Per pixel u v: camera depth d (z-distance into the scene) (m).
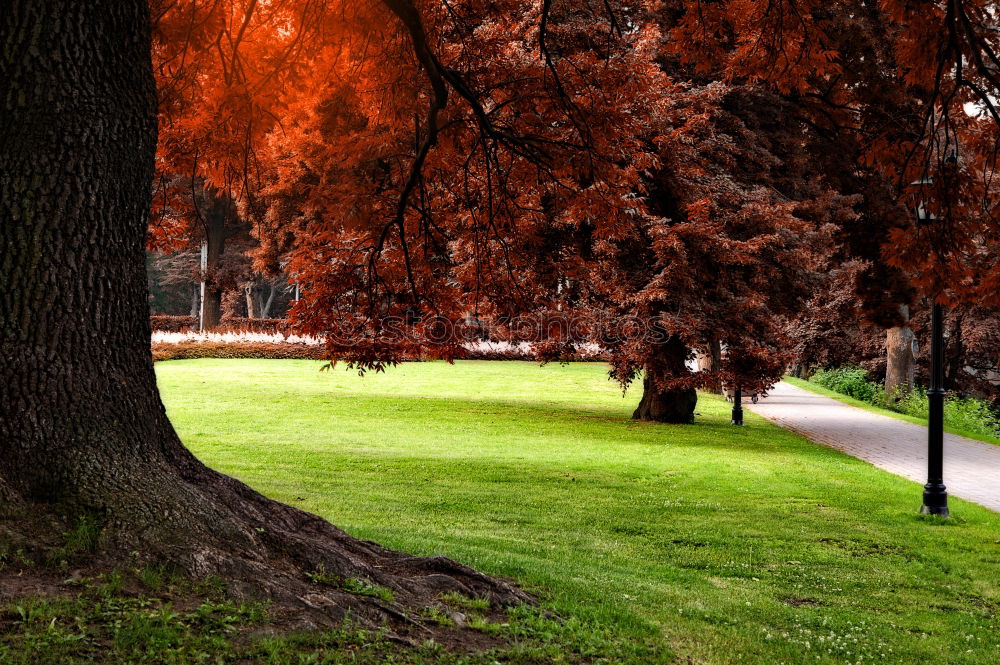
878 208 16.25
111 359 5.68
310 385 34.78
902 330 37.34
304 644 4.97
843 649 6.90
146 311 5.98
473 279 11.54
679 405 25.83
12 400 5.29
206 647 4.67
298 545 6.04
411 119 10.60
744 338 20.98
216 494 6.05
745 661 6.33
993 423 32.41
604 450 19.58
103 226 5.61
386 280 10.83
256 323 59.38
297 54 10.23
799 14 9.19
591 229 18.91
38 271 5.36
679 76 22.09
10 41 5.32
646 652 6.13
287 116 11.55
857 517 12.95
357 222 9.95
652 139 18.81
